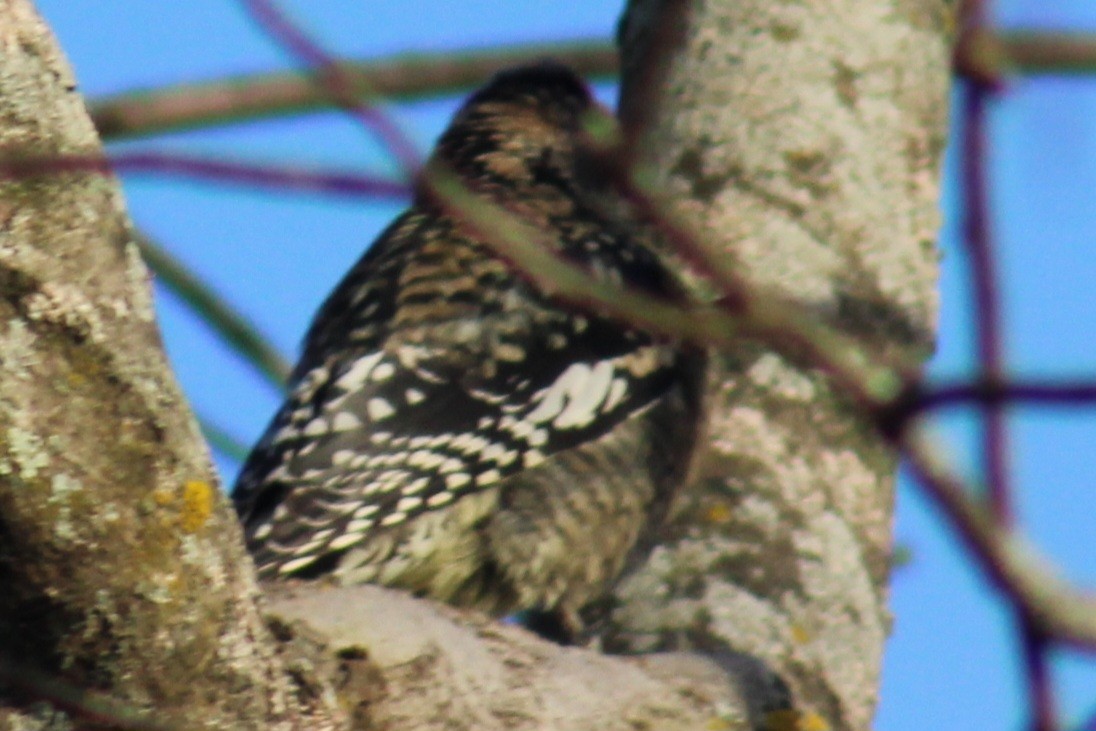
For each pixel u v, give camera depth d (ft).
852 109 29.09
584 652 23.76
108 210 16.63
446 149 34.04
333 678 21.15
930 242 28.96
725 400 27.17
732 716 23.59
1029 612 6.96
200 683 18.53
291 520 24.90
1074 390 7.06
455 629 22.75
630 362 28.19
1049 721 6.87
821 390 26.99
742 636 25.21
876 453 27.09
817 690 24.90
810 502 26.37
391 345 27.20
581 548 27.86
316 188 8.35
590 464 27.68
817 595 25.68
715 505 26.37
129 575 17.61
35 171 10.40
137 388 17.12
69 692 18.12
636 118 28.37
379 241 29.99
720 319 9.79
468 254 28.53
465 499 26.81
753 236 27.81
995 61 8.93
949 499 7.13
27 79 15.67
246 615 18.70
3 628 17.87
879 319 27.63
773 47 29.35
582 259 30.63
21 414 16.75
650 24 30.48
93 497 17.15
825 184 28.37
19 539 17.11
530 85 35.01
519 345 27.68
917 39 29.91
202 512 17.81
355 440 25.96
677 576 25.95
